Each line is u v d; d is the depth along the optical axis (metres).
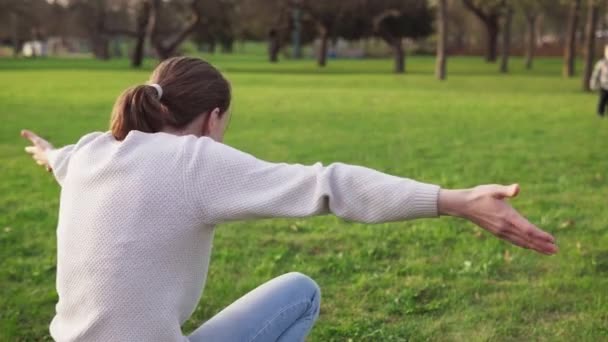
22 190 8.61
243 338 2.45
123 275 2.15
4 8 61.66
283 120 16.36
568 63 39.94
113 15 63.75
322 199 2.12
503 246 6.05
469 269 5.44
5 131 13.90
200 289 2.31
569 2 40.72
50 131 14.05
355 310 4.69
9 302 4.83
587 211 7.42
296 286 2.62
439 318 4.54
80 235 2.21
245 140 13.03
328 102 21.56
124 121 2.37
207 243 2.27
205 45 86.25
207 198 2.17
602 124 15.64
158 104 2.36
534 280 5.23
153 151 2.24
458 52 84.44
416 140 12.94
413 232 6.50
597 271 5.45
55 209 7.61
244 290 5.08
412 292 4.93
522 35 88.19
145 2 50.62
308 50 84.94
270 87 29.06
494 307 4.69
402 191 2.10
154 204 2.17
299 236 6.49
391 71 47.38
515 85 31.95
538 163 10.46
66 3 62.88
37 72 39.78
